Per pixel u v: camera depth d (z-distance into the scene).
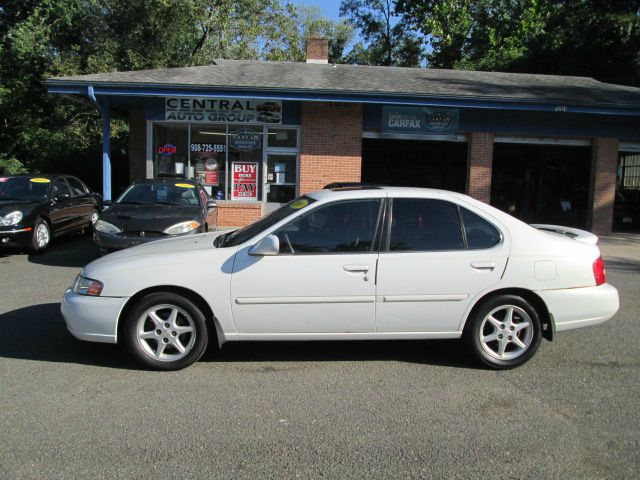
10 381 4.41
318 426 3.70
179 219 8.42
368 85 14.45
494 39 27.28
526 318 4.82
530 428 3.71
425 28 29.67
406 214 4.82
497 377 4.67
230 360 5.00
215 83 13.58
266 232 4.71
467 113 15.21
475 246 4.80
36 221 10.45
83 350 5.18
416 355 5.22
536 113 15.38
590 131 15.56
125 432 3.58
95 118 21.83
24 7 19.83
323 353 5.25
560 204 17.52
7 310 6.59
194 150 15.10
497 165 17.61
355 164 15.13
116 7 21.66
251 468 3.17
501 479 3.09
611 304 4.91
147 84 13.06
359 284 4.65
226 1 25.84
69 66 19.94
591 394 4.31
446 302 4.73
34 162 19.09
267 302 4.61
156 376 4.57
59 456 3.26
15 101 19.16
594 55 21.92
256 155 15.21
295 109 14.98
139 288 4.54
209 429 3.64
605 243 14.15
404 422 3.78
